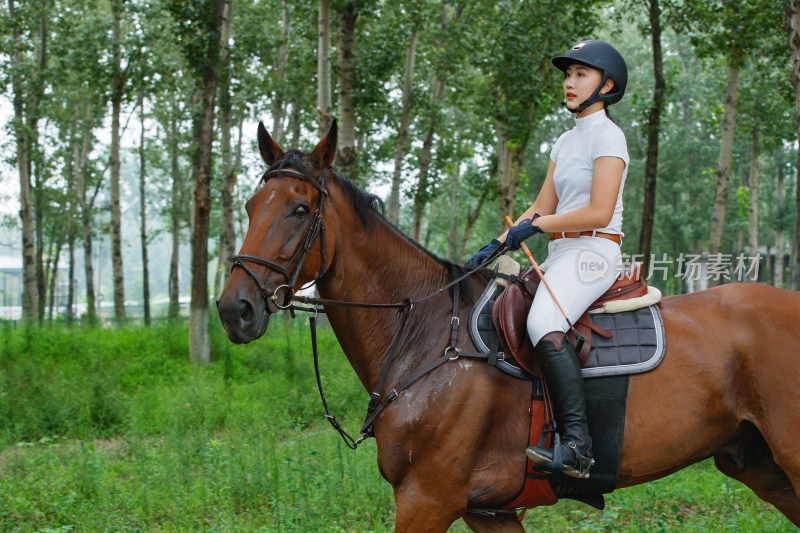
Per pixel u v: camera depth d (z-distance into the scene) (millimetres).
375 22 18641
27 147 18750
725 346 2863
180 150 24172
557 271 2898
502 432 2826
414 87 20016
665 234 36844
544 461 2645
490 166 22000
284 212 2781
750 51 13539
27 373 10375
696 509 5141
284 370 11508
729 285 3158
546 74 15078
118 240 20734
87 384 9828
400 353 3004
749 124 20812
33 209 26531
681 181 36188
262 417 8492
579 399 2715
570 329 2855
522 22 14656
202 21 12820
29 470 6301
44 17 18641
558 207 3113
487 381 2820
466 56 19094
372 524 4742
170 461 6219
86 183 27422
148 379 11469
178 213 26766
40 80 18453
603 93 2984
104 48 17781
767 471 3049
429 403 2812
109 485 5605
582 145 3002
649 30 13109
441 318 3027
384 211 3180
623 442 2809
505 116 15305
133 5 17250
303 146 23344
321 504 4918
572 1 14531
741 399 2854
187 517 4859
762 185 39844
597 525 4617
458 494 2797
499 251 3121
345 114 13828
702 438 2848
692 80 32844
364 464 5859
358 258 3008
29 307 16797
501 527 3035
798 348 2816
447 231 36188
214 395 9773
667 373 2824
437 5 17812
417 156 22891
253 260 2717
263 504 5156
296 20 20203
